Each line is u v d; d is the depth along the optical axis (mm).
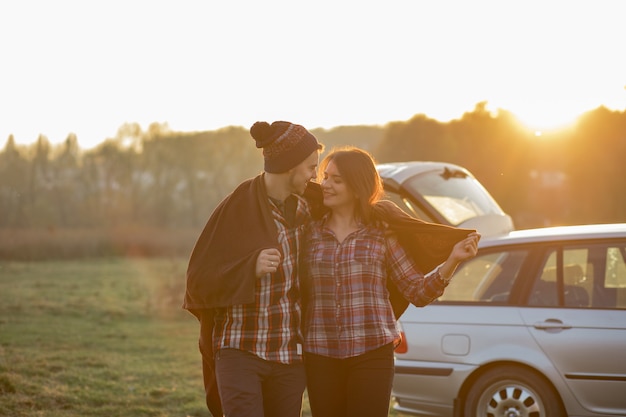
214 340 4262
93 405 7977
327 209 4504
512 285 6434
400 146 39812
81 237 61531
